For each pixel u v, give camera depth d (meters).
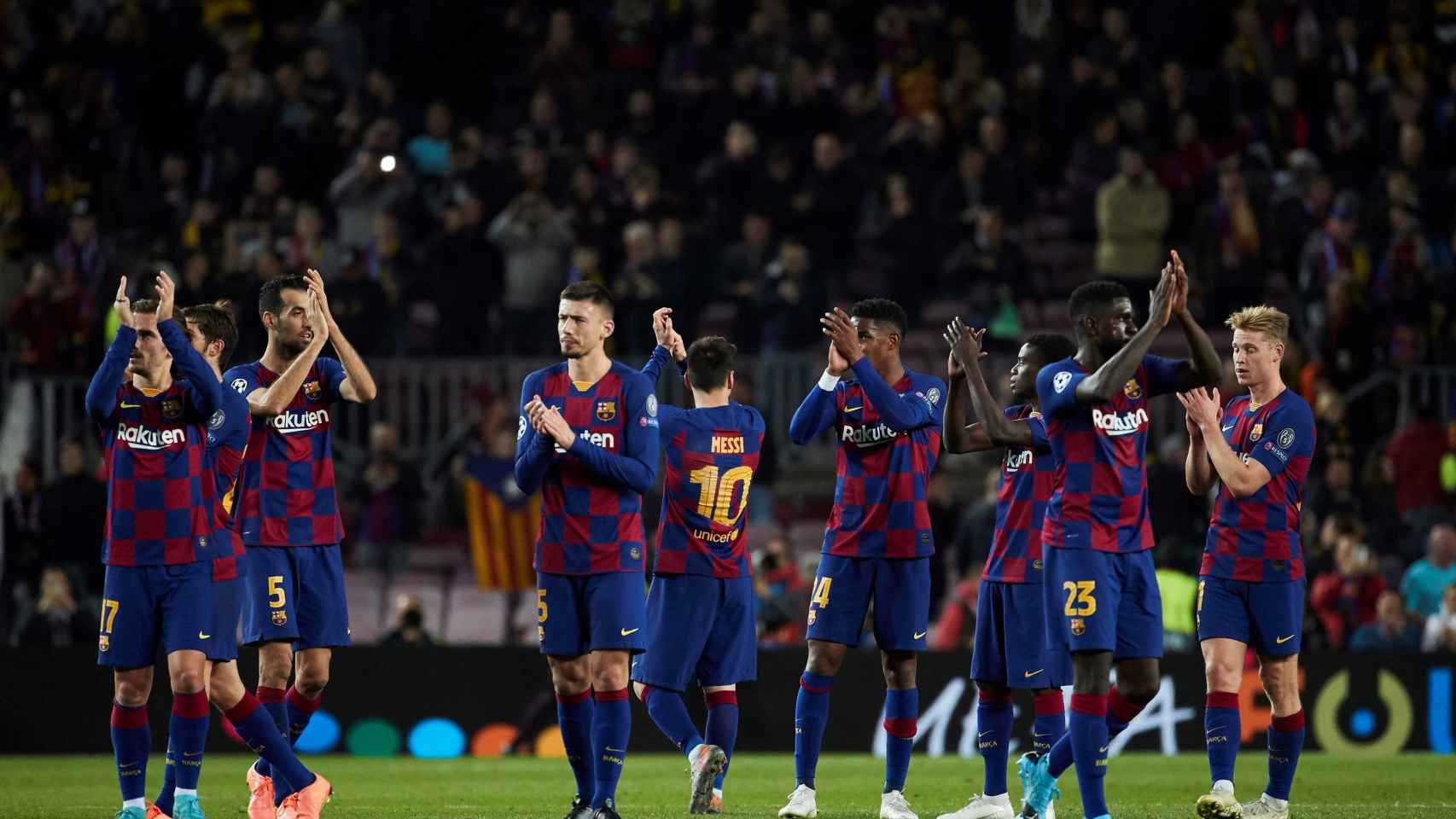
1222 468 29.19
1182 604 50.56
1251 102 77.31
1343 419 61.62
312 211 66.88
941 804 35.00
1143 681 27.84
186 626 27.12
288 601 30.31
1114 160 75.00
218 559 27.52
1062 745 28.45
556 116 76.75
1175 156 74.44
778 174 71.19
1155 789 38.31
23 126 73.94
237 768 44.31
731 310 68.62
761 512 61.00
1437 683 48.94
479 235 68.06
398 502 61.16
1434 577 54.66
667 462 32.53
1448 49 80.94
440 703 49.38
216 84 74.69
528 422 28.56
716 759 31.44
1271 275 71.75
